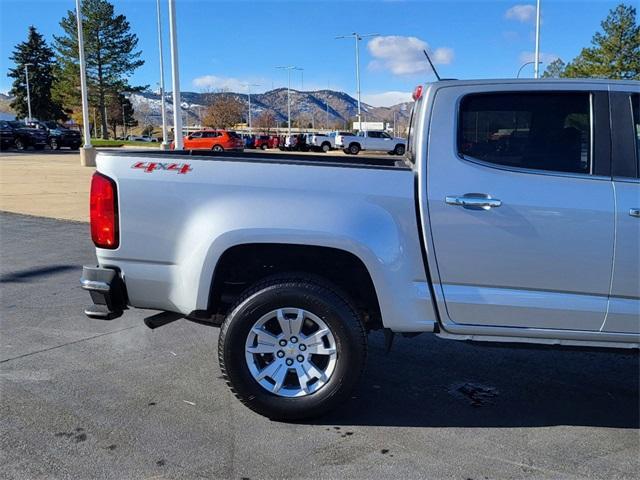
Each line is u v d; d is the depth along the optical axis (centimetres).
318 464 318
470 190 347
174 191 358
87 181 1912
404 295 353
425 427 363
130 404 387
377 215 349
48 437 341
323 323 354
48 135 4272
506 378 443
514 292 350
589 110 355
